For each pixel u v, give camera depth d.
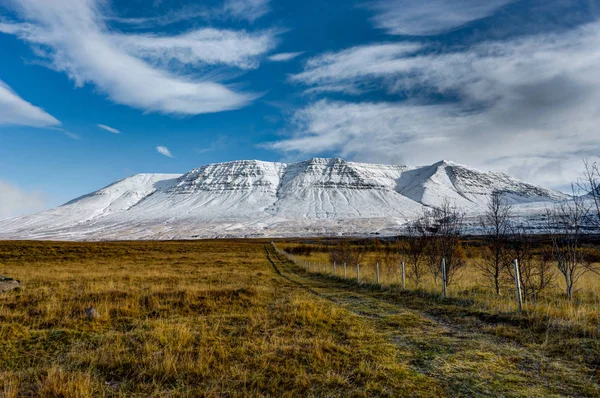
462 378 5.21
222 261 36.84
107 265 30.64
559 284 14.35
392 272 20.19
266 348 6.66
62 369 5.60
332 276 21.91
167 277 20.17
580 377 5.11
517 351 6.39
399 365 5.77
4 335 7.63
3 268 26.88
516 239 13.03
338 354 6.36
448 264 16.00
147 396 4.81
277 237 130.88
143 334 7.59
